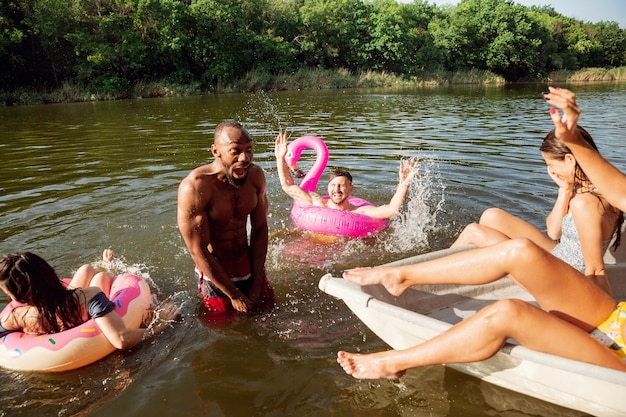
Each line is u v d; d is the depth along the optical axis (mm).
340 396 2355
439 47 36875
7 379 2561
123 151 8141
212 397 2359
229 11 27516
